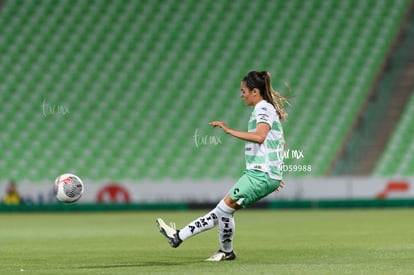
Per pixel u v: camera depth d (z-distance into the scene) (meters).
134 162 106.00
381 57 115.31
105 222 73.44
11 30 117.94
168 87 112.62
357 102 111.19
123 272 29.28
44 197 94.62
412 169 104.38
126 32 117.75
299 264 32.06
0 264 34.22
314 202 96.56
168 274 28.28
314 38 117.38
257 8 120.12
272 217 78.88
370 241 46.19
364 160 106.06
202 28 118.31
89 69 114.12
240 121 109.88
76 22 118.75
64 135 108.00
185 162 105.94
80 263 34.00
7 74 113.56
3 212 94.12
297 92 112.25
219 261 33.72
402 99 110.50
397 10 119.19
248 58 115.56
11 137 107.88
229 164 105.75
